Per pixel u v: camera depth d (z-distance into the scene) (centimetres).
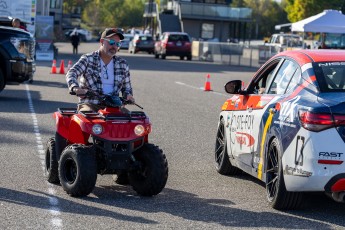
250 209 1003
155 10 9906
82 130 1020
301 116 935
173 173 1266
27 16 4338
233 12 8844
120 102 1030
